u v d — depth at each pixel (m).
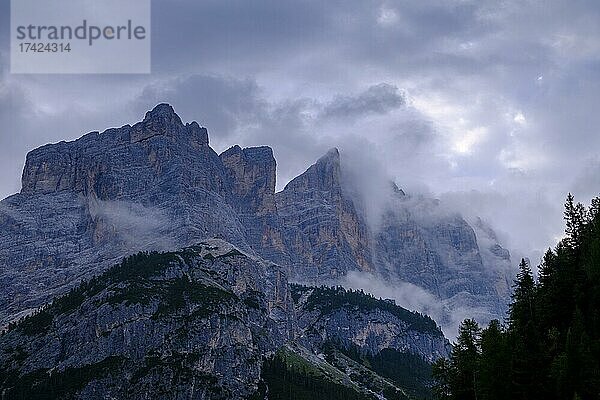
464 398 160.00
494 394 151.38
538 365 154.38
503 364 153.12
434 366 170.62
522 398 150.62
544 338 171.00
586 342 154.00
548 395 149.88
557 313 177.88
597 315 166.12
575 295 176.62
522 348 158.00
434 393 169.75
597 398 144.25
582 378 147.50
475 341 168.88
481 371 153.75
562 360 150.00
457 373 164.00
